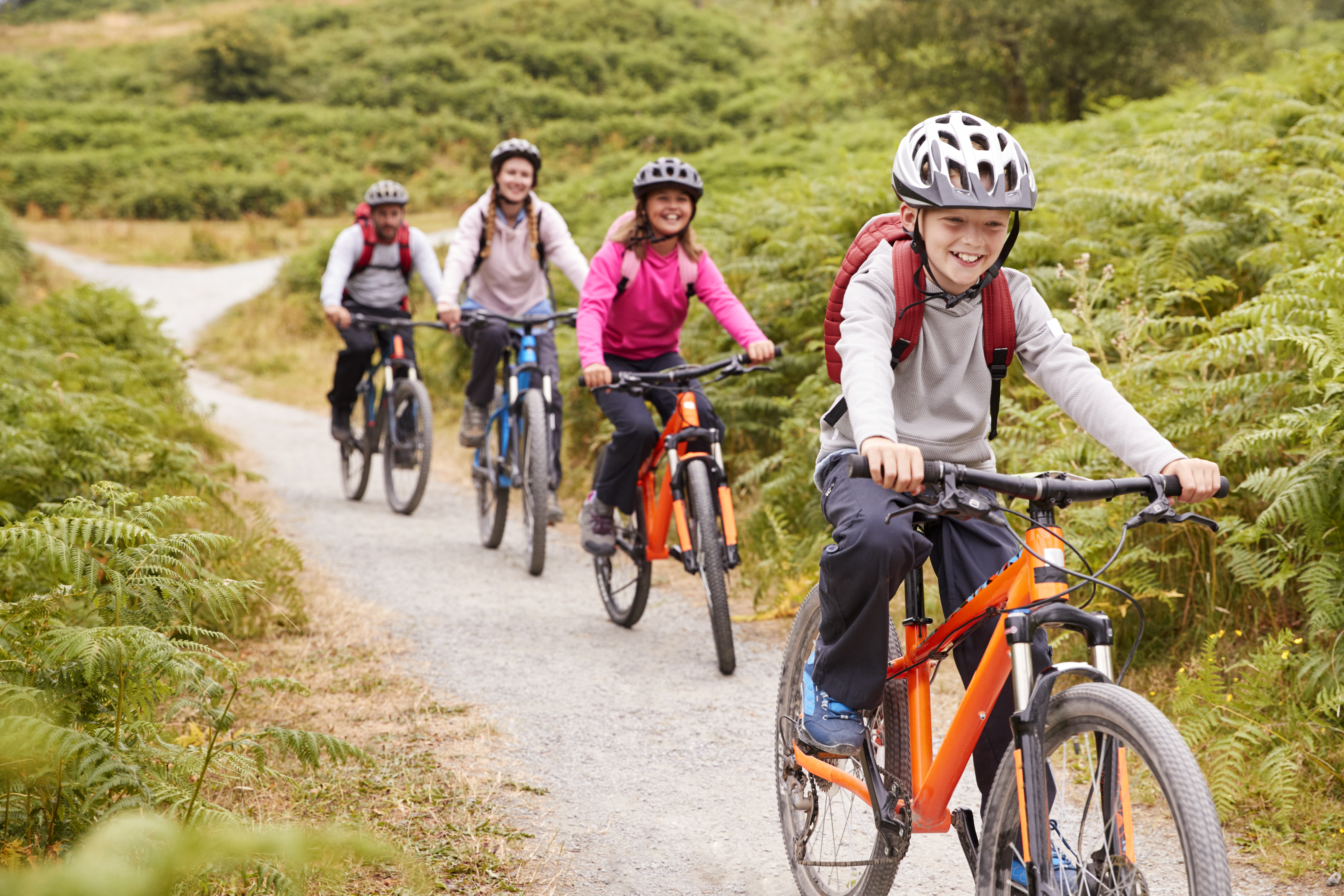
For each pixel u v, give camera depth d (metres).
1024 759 1.88
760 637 5.00
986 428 2.43
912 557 2.24
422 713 3.92
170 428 7.49
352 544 6.57
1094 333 4.48
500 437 6.45
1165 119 7.77
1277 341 3.91
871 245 2.42
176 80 63.88
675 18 69.38
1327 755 3.21
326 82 63.66
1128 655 3.93
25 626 2.55
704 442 4.59
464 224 6.38
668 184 4.54
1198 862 1.61
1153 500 1.94
